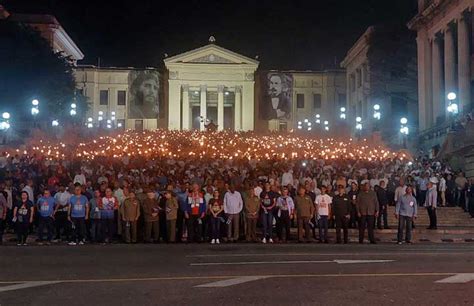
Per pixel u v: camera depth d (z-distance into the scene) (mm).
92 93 108125
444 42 68062
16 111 68062
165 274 14039
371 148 54344
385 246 21719
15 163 35188
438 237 25969
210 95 114250
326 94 111500
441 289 11789
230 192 23688
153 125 109188
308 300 10758
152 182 26047
